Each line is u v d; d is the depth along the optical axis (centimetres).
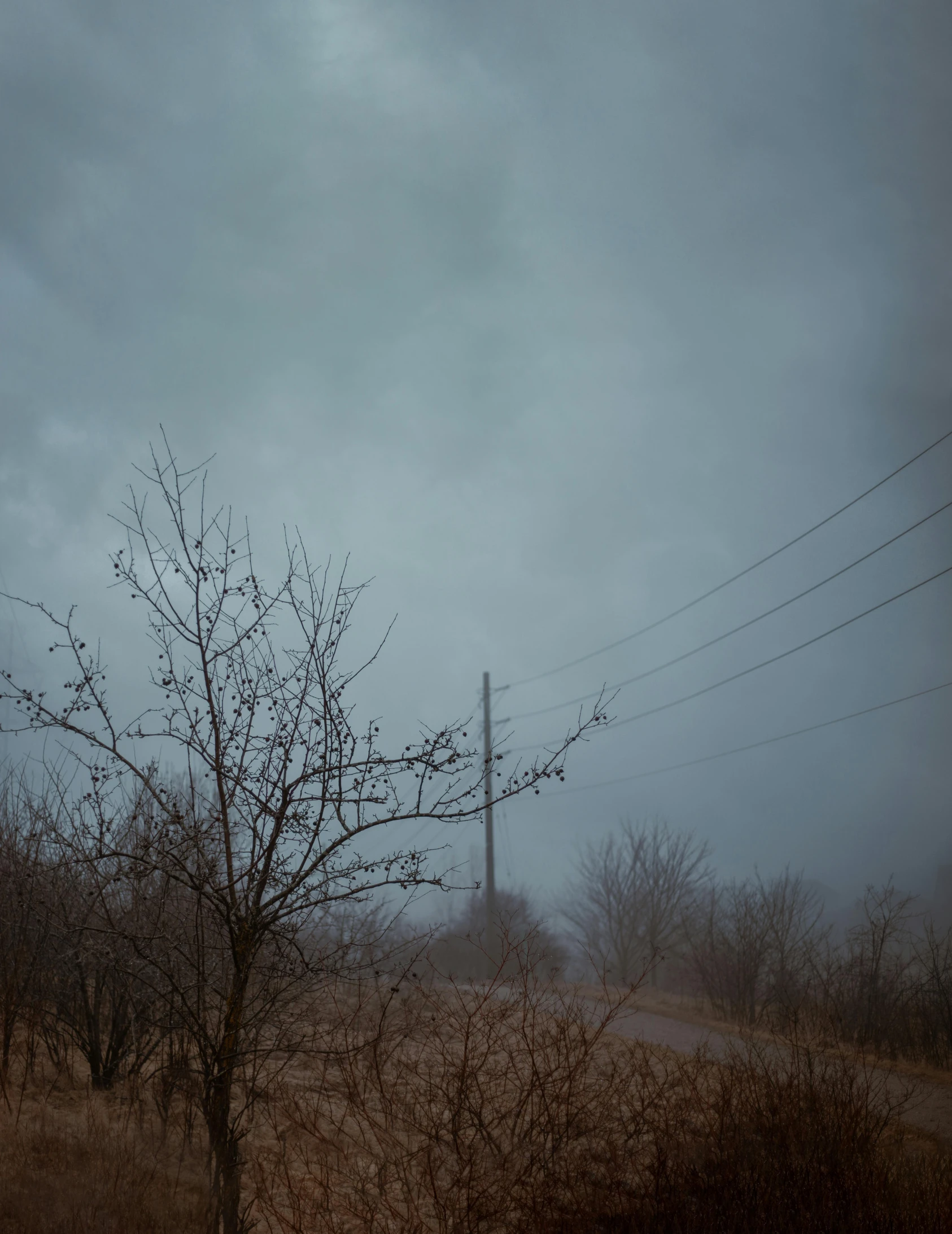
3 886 651
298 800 463
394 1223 498
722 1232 505
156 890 584
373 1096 559
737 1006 1591
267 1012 488
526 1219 490
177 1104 606
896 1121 792
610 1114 565
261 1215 502
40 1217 423
